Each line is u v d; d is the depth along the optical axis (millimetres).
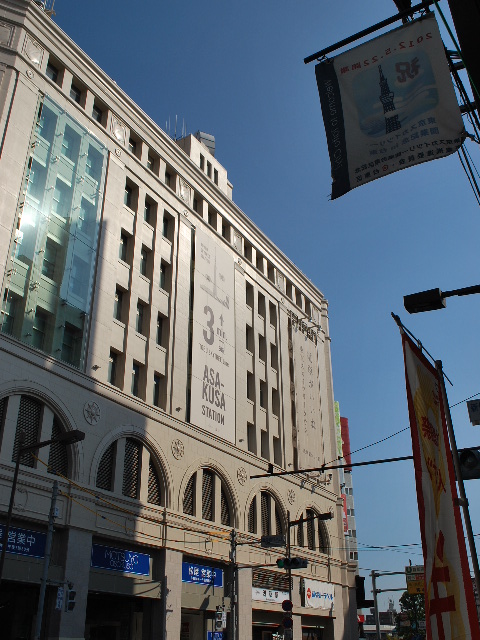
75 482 26781
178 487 32906
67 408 27484
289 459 45406
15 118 29141
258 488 40281
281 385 47250
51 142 31047
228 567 35438
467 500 10031
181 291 38031
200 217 42000
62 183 31234
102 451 28750
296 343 51406
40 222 29047
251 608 36062
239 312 44156
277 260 52531
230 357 41500
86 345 29750
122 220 34781
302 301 55406
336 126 9781
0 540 23328
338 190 9469
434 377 10516
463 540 9102
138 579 29047
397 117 9375
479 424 11047
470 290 9531
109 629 28625
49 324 28234
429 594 8281
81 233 31453
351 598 48594
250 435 42312
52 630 24125
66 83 33625
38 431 26203
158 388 34656
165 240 38094
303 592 41750
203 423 36625
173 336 36125
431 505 8836
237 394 41188
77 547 25938
